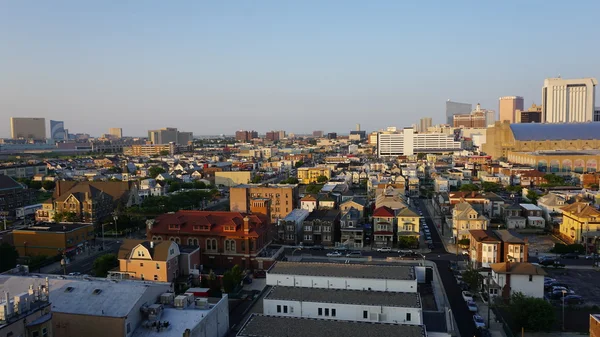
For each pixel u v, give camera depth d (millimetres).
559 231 179250
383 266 109000
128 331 75312
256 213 151375
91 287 82750
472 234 133500
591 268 134250
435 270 132750
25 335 59312
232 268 125062
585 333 90312
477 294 111125
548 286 115438
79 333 76188
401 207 185250
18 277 88312
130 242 119000
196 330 75938
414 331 75125
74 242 158500
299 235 174000
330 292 94812
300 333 74750
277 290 96625
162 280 114000
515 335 89938
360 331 75312
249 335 74500
